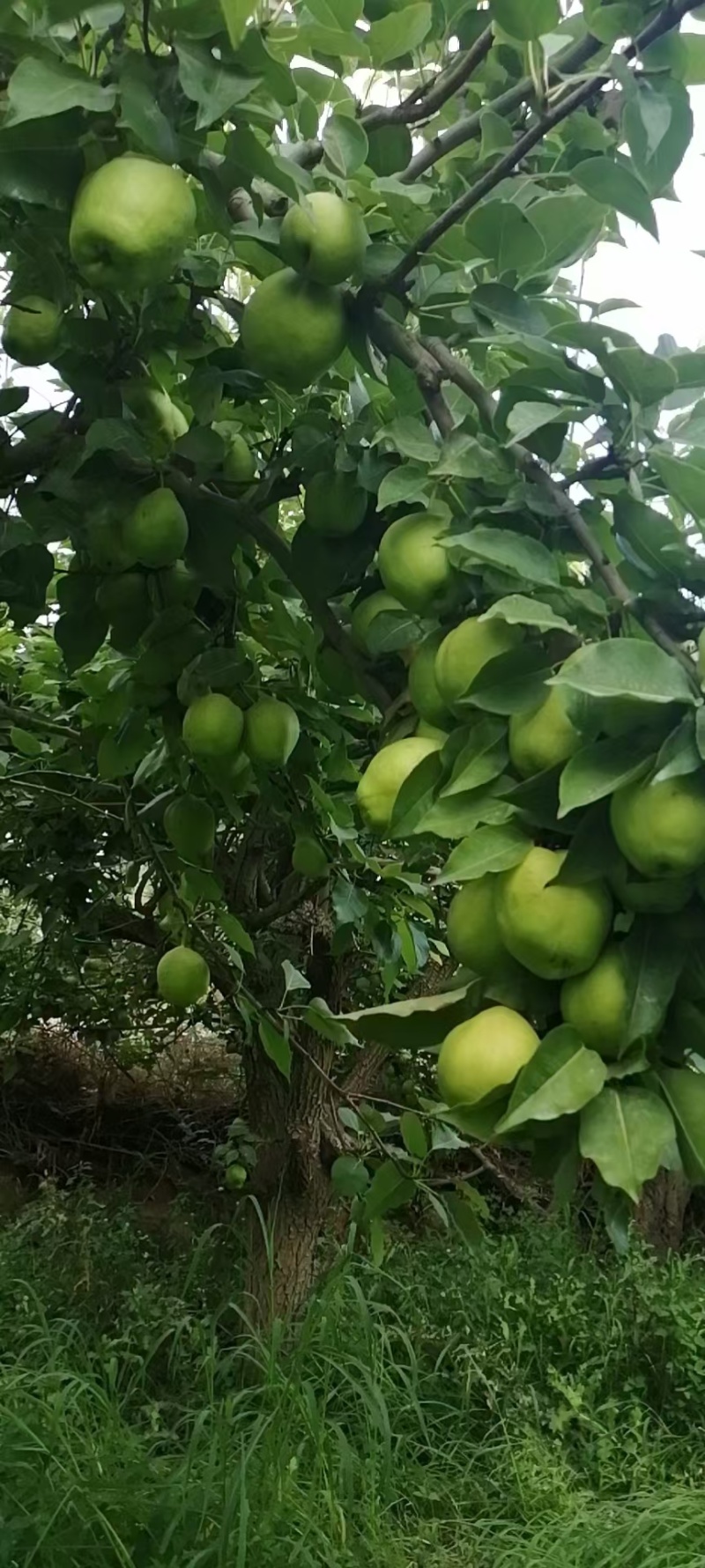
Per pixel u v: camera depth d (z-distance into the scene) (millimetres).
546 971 1193
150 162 1384
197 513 1946
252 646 3158
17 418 2049
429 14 1601
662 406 1597
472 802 1298
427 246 1486
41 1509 3406
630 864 1171
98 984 7215
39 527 1927
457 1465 4551
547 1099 1103
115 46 1368
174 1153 8859
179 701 2365
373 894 3629
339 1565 3580
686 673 1125
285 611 2242
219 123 1554
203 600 2324
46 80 1309
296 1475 3902
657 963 1181
